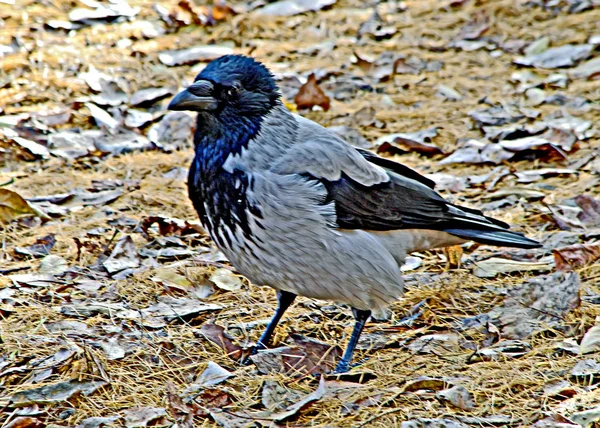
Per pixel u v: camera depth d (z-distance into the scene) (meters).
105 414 8.55
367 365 9.45
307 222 9.24
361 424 8.34
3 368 9.15
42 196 13.30
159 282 10.96
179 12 20.52
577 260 11.28
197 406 8.56
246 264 9.65
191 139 15.40
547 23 19.73
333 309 10.77
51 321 10.04
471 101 16.75
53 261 11.45
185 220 12.61
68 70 17.80
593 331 9.72
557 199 13.20
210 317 10.49
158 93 17.00
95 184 13.73
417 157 14.84
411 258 11.89
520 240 10.07
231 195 9.34
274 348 9.76
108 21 20.22
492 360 9.45
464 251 12.09
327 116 16.27
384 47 19.27
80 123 15.92
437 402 8.68
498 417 8.45
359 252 9.48
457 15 20.66
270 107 9.56
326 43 19.47
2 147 14.56
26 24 19.59
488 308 10.62
